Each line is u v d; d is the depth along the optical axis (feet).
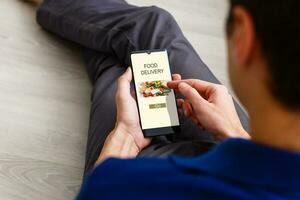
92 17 4.00
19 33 4.35
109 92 3.61
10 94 3.97
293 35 1.27
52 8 4.20
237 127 2.90
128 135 3.02
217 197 1.42
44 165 3.67
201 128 3.12
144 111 3.12
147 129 3.07
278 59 1.32
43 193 3.53
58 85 4.13
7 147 3.70
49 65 4.23
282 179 1.36
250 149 1.44
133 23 3.81
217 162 1.49
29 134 3.80
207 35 4.74
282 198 1.35
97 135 3.38
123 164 1.70
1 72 4.08
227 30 1.56
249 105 1.56
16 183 3.54
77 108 4.03
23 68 4.15
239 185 1.41
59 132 3.86
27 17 4.47
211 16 4.88
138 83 3.17
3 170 3.58
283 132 1.44
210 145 2.76
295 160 1.37
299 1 1.26
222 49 4.66
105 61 3.98
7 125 3.80
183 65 3.55
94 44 4.01
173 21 3.88
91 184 1.70
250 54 1.41
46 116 3.92
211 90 3.10
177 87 3.14
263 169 1.39
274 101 1.41
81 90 4.14
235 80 1.59
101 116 3.46
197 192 1.46
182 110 3.22
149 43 3.69
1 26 4.35
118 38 3.84
